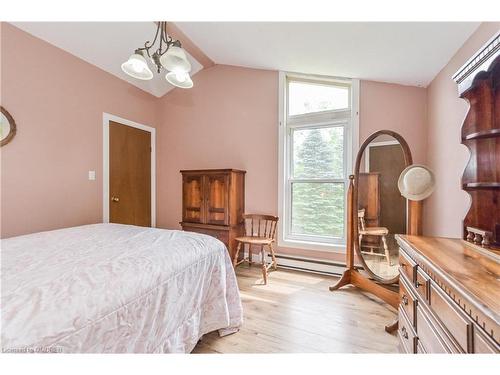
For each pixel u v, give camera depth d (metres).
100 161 3.02
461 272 0.87
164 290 1.14
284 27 2.06
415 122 2.53
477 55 1.11
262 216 3.05
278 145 3.14
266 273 2.65
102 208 3.04
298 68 2.89
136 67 1.77
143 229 1.94
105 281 0.96
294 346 1.56
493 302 0.66
